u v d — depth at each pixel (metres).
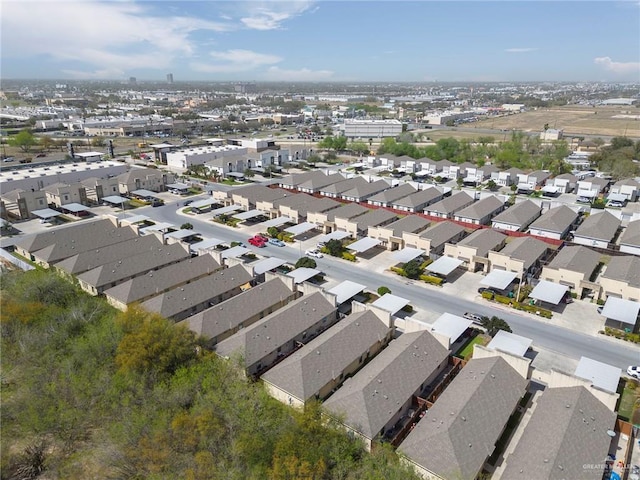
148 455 39.69
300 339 62.66
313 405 44.81
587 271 79.62
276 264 85.38
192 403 46.81
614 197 136.12
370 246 95.25
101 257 84.44
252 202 124.94
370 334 60.06
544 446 40.72
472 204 121.19
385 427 45.91
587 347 63.34
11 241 101.31
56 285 69.69
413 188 141.62
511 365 52.03
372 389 47.72
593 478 38.28
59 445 44.88
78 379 50.41
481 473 41.72
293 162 195.62
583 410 44.53
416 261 90.31
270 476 37.28
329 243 95.88
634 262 80.50
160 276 76.00
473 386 47.59
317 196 140.38
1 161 176.00
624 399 52.78
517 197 143.38
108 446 42.22
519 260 81.44
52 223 114.88
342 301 71.75
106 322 59.59
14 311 61.00
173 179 155.25
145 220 113.31
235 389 46.78
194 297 70.81
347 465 38.53
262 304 68.75
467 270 89.12
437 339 57.97
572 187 150.50
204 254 84.25
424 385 53.38
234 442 40.53
